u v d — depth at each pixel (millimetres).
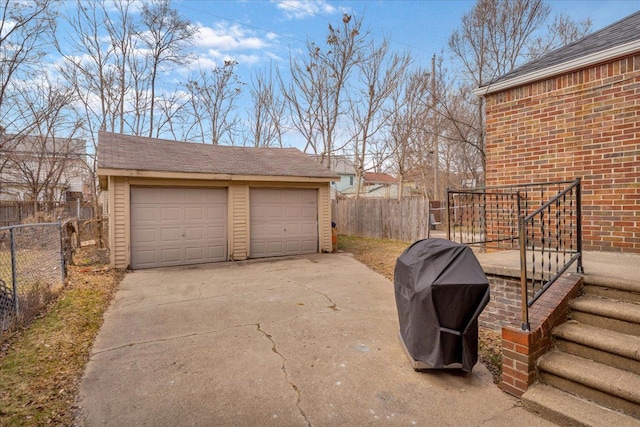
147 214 8328
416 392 2850
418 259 3172
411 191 28016
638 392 2297
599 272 3461
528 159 5438
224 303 5316
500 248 5102
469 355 2898
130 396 2803
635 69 4398
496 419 2498
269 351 3627
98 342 3873
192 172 8344
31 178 14555
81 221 12516
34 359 3359
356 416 2543
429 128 16062
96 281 6688
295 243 10125
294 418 2523
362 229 14336
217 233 9109
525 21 11336
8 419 2467
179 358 3473
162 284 6590
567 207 4992
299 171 10055
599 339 2723
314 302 5359
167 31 18375
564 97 5035
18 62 12828
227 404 2693
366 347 3715
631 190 4434
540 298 3223
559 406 2451
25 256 6035
